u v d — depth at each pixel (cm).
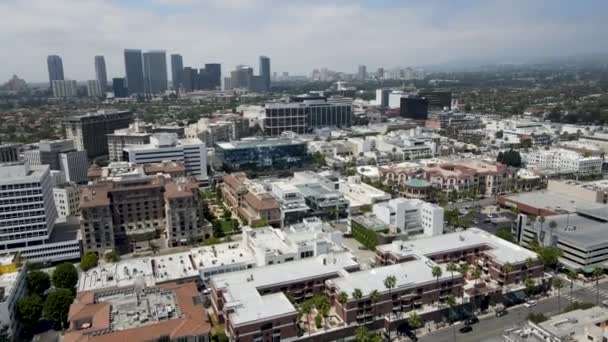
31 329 16075
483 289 17162
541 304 17250
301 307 15788
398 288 16000
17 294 16212
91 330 12119
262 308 14888
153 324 12388
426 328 15850
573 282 18875
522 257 18612
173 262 19350
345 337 15300
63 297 15875
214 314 16575
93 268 18888
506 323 15988
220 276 17150
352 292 15725
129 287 15112
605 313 14450
